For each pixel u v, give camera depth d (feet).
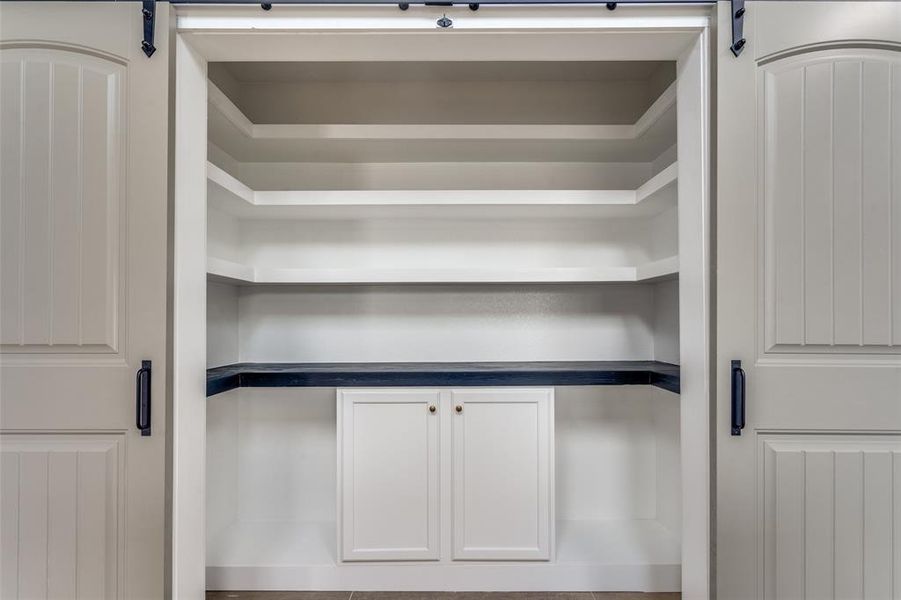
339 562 5.85
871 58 3.95
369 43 4.30
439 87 7.39
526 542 5.82
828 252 3.95
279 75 7.14
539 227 7.39
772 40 3.98
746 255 3.98
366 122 7.36
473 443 5.83
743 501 3.95
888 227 3.95
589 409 7.39
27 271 3.95
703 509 4.11
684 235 4.45
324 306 7.36
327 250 7.35
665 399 6.98
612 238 7.39
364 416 5.82
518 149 6.81
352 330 7.34
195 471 4.39
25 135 3.96
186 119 4.24
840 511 3.93
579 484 7.34
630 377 5.86
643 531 6.87
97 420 3.97
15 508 3.95
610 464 7.38
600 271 6.47
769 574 3.93
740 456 3.96
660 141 6.46
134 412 3.97
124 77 4.00
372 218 7.30
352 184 7.35
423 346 7.36
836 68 3.95
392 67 6.97
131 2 4.01
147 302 3.99
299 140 6.40
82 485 3.97
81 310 3.97
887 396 3.93
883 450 3.95
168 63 4.01
